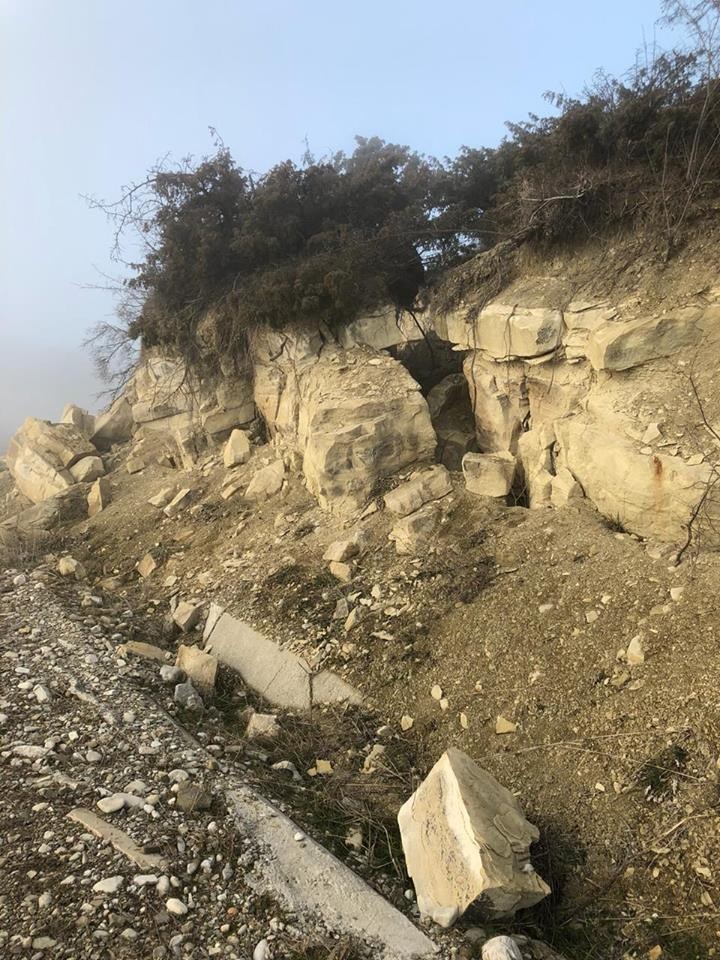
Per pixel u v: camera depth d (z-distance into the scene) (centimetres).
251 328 1183
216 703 717
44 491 1462
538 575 700
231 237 1232
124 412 1662
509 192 1052
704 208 762
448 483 891
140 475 1388
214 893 430
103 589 1008
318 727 657
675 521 663
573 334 825
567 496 785
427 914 432
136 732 601
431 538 826
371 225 1248
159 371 1429
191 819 489
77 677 687
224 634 818
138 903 411
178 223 1231
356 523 903
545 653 614
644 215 818
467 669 641
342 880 455
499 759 558
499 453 913
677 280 756
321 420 986
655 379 732
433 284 1120
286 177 1181
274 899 429
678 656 542
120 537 1143
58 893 414
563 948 427
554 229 895
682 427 683
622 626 600
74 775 534
